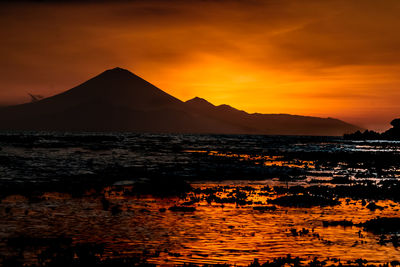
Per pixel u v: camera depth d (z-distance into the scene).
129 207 23.97
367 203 27.89
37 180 35.12
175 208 23.75
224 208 24.45
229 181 38.50
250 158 67.12
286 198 27.89
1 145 85.69
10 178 35.88
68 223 19.56
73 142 110.50
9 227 18.52
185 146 104.75
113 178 37.97
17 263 13.81
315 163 62.94
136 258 14.48
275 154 80.25
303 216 22.73
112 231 18.23
